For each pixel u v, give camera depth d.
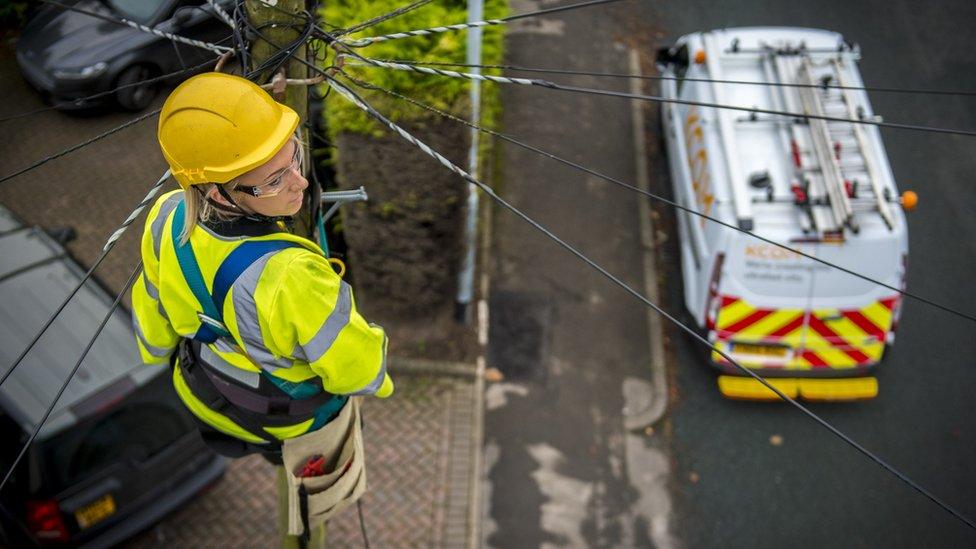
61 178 10.52
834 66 9.09
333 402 2.59
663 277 10.12
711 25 13.23
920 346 9.63
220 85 2.00
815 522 8.28
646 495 8.40
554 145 11.39
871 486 8.54
